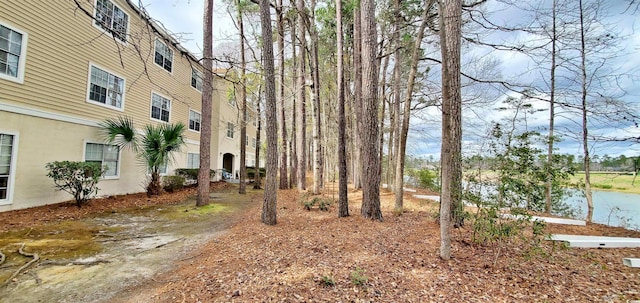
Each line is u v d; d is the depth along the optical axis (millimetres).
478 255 4109
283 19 11641
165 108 12219
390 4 9000
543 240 4121
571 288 3168
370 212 6605
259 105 12898
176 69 13070
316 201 8867
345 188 6965
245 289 3027
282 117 13727
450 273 3514
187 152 14219
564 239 4836
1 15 6078
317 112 11281
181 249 4555
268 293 2934
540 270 3637
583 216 9211
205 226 6176
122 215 7043
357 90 8781
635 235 5391
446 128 3896
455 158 5117
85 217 6582
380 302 2811
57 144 7395
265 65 6352
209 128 8742
